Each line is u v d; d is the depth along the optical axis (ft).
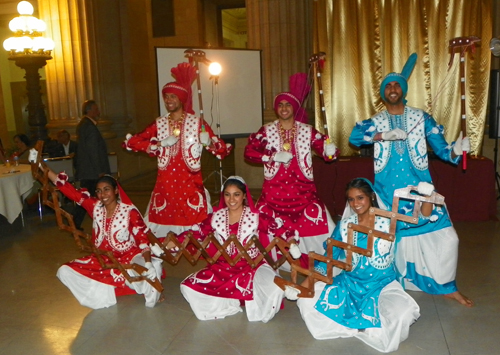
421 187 8.86
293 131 12.82
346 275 9.59
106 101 28.76
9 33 42.80
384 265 9.36
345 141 22.02
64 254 16.29
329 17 21.33
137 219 11.34
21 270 14.87
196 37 35.86
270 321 10.61
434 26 20.57
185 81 14.01
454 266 10.98
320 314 9.59
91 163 18.74
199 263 14.84
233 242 10.22
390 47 21.03
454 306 11.09
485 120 20.86
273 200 12.82
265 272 10.60
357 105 21.65
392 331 9.08
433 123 11.34
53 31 26.78
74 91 27.12
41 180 11.31
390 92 11.12
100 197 11.26
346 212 10.48
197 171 13.97
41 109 24.72
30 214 22.09
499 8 20.98
